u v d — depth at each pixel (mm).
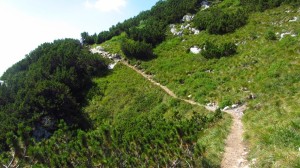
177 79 45188
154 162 20000
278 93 28516
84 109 47406
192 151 20219
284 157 16219
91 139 23141
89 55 60188
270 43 41094
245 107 29844
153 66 53000
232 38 48969
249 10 55750
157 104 41219
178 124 26141
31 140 18688
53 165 19781
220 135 23578
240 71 38375
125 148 22031
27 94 45812
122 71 55375
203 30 58625
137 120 36281
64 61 57594
